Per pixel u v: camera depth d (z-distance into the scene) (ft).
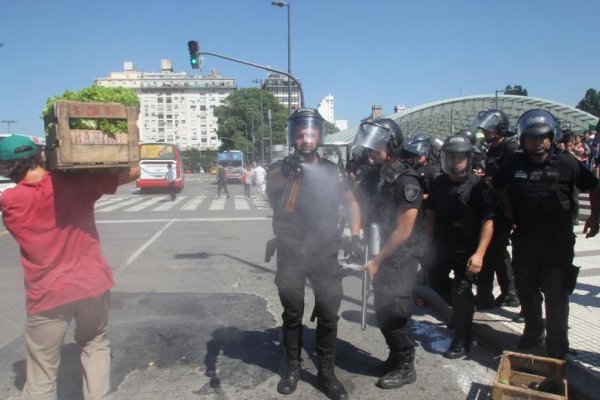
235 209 53.93
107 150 8.28
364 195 12.08
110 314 16.37
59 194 8.17
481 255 11.68
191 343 13.82
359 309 16.96
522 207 11.43
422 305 16.98
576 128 129.49
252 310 16.79
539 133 10.78
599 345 12.51
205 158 336.49
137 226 39.34
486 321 14.38
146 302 17.75
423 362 12.48
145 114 510.58
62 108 7.78
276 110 268.21
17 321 15.98
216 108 272.31
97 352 9.12
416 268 11.15
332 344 10.80
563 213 11.12
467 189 11.98
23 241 8.04
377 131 10.81
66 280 8.25
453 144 11.91
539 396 9.32
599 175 35.70
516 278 12.03
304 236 10.50
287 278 10.70
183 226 39.19
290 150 11.35
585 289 17.31
